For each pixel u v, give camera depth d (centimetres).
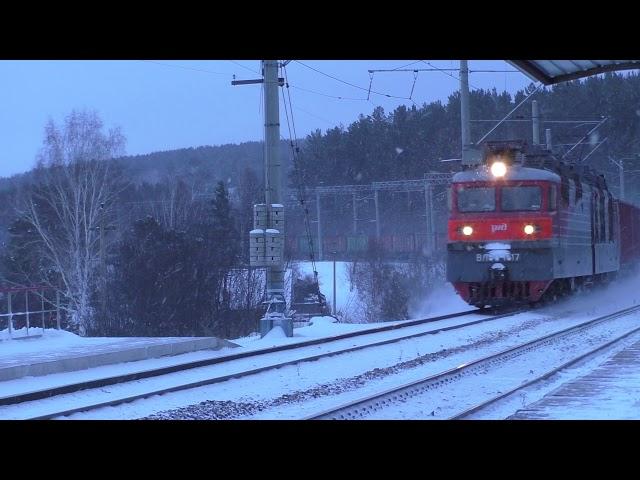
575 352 3603
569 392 2389
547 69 2127
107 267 8431
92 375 2739
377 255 10256
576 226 5659
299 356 3397
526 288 5181
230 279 7794
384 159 17725
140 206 14312
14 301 5938
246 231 9319
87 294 7925
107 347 3186
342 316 8244
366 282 9506
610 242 6956
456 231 5238
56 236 9025
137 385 2600
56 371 2700
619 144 15200
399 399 2358
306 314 7594
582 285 6303
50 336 3700
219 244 7925
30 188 11256
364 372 2986
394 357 3388
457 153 16638
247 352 3334
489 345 3850
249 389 2616
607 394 2331
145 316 7106
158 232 7644
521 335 4278
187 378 2769
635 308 5966
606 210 6825
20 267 9306
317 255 14788
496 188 5169
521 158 5312
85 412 2153
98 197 8675
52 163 9094
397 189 13362
